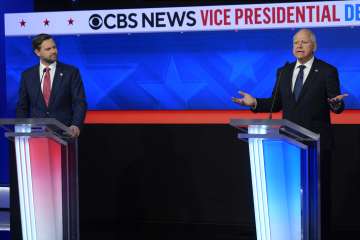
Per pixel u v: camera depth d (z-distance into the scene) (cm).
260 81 866
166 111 882
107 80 900
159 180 864
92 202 877
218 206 849
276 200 492
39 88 682
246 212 841
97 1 870
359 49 835
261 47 862
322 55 845
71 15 868
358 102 839
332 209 813
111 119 888
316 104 624
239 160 844
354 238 770
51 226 541
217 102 880
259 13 824
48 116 679
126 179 870
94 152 877
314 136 493
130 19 857
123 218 871
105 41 897
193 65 882
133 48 893
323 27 819
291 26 816
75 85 684
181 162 859
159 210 864
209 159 852
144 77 894
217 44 874
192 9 841
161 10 850
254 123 471
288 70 637
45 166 534
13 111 919
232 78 874
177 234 793
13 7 906
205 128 853
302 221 503
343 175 811
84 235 796
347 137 809
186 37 881
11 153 640
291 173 499
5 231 800
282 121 463
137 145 869
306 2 811
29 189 530
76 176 574
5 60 916
